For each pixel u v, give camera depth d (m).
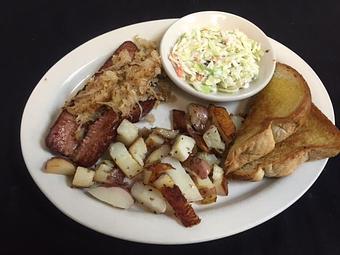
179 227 0.25
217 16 0.34
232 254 0.26
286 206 0.27
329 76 0.35
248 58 0.32
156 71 0.31
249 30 0.34
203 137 0.29
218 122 0.30
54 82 0.31
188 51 0.32
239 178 0.29
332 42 0.37
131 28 0.34
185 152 0.28
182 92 0.33
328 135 0.30
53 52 0.34
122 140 0.29
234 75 0.31
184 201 0.25
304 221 0.27
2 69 0.32
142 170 0.28
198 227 0.25
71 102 0.30
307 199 0.28
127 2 0.37
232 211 0.26
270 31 0.37
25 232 0.25
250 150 0.28
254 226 0.26
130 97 0.30
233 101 0.32
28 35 0.34
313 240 0.26
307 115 0.31
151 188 0.26
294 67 0.34
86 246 0.25
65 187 0.26
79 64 0.32
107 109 0.30
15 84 0.32
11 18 0.35
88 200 0.26
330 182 0.29
